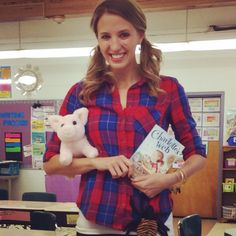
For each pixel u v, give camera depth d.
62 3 5.00
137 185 1.15
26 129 7.28
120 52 1.19
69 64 7.14
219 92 6.52
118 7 1.16
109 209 1.19
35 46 7.03
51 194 4.47
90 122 1.24
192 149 1.26
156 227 1.18
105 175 1.20
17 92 7.34
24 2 5.14
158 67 1.26
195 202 6.61
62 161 1.23
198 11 6.17
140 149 1.19
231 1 4.62
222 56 6.50
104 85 1.27
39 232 2.80
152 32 6.40
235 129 6.41
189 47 4.95
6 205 4.03
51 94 7.23
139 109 1.21
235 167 6.40
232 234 3.00
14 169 7.16
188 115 1.28
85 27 6.75
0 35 7.16
